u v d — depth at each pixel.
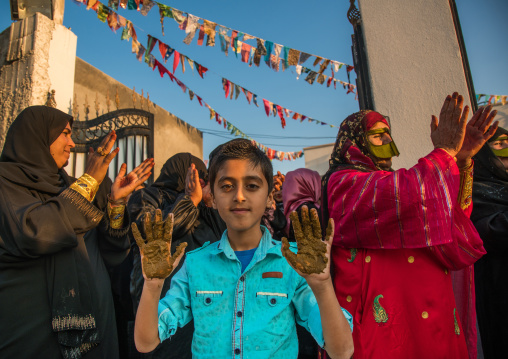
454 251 1.49
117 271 2.41
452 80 2.32
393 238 1.46
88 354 1.66
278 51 4.37
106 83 6.92
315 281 0.86
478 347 2.16
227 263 1.17
